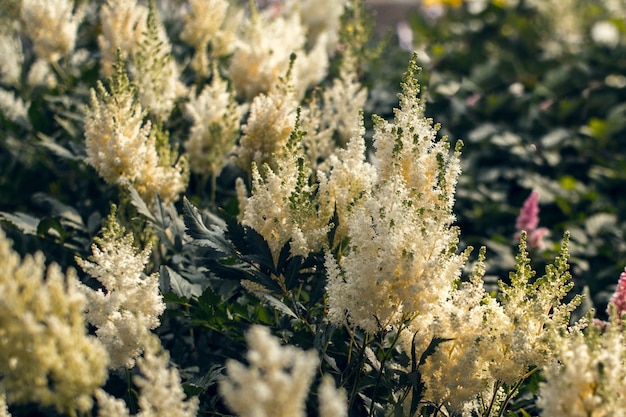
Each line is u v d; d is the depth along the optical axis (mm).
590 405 1857
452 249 2268
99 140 3203
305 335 2656
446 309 2311
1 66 5453
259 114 3381
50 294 1728
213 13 4758
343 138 4176
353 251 2318
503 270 4379
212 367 2723
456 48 8570
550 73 7602
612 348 1955
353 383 2721
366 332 2352
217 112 4051
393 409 2467
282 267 2676
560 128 6652
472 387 2260
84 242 3564
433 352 2273
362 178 2787
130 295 2342
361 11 5426
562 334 2154
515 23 9023
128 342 2225
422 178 2471
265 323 2908
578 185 6172
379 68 6605
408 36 9258
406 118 2570
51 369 1750
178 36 6004
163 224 3230
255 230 2672
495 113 6867
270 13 6789
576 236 5195
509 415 2635
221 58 5312
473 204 5664
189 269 3311
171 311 2920
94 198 4488
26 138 4844
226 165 4422
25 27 5668
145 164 3285
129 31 4352
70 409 1809
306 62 4602
